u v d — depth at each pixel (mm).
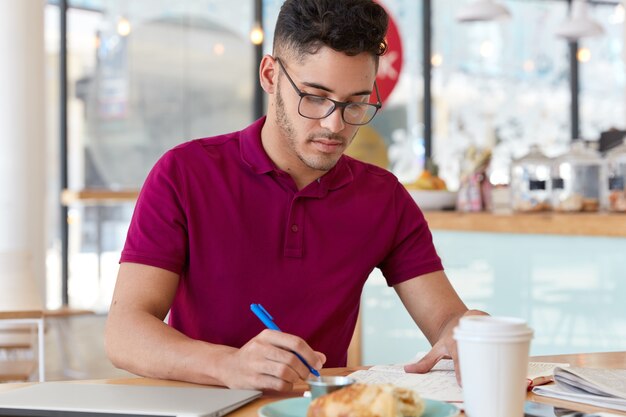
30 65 5996
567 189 3480
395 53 7023
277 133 1813
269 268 1817
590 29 7426
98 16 7641
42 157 6113
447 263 3836
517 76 9016
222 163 1844
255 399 1374
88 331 7203
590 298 3248
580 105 9258
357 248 1879
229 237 1808
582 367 1539
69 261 7609
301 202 1839
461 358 1197
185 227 1796
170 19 7840
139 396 1342
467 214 3676
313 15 1635
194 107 7938
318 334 1833
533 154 3557
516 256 3537
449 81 8812
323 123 1653
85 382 1512
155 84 7824
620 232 3092
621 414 1279
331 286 1846
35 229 6055
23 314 3518
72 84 7590
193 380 1488
